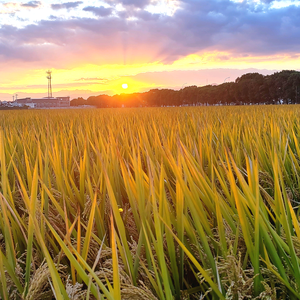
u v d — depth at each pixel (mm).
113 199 1006
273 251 950
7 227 1097
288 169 2176
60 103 103375
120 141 3061
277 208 1193
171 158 1391
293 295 921
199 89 97625
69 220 1499
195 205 1145
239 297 860
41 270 943
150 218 1172
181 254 1107
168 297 839
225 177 2039
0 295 916
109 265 1192
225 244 1021
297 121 4602
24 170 2305
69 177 1867
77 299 896
